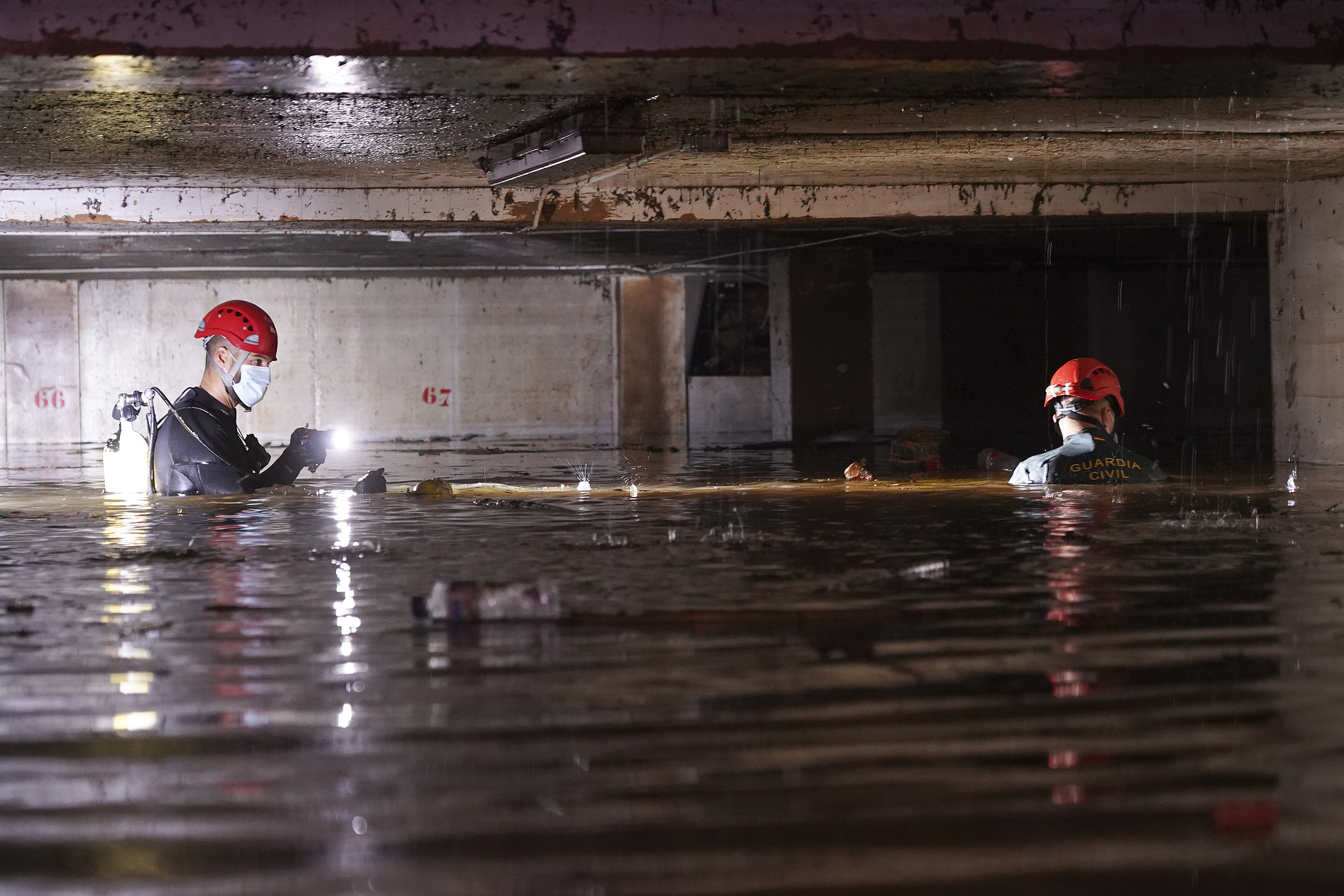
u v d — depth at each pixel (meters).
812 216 11.31
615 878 1.47
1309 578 3.57
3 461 12.45
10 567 4.07
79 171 9.17
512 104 6.60
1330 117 7.38
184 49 4.86
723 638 2.77
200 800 1.73
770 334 17.06
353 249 15.48
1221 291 20.42
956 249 16.78
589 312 19.47
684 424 19.66
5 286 18.53
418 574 3.80
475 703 2.21
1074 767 1.84
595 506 6.27
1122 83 5.68
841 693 2.26
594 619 3.00
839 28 5.12
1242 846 1.55
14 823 1.66
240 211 10.57
